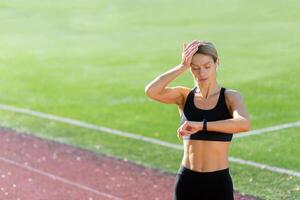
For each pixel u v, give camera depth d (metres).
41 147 29.48
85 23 67.94
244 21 64.12
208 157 14.88
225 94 14.96
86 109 36.38
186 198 15.10
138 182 24.70
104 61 49.94
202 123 14.41
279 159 27.14
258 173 25.58
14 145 29.84
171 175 25.52
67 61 50.41
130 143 29.94
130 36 60.09
